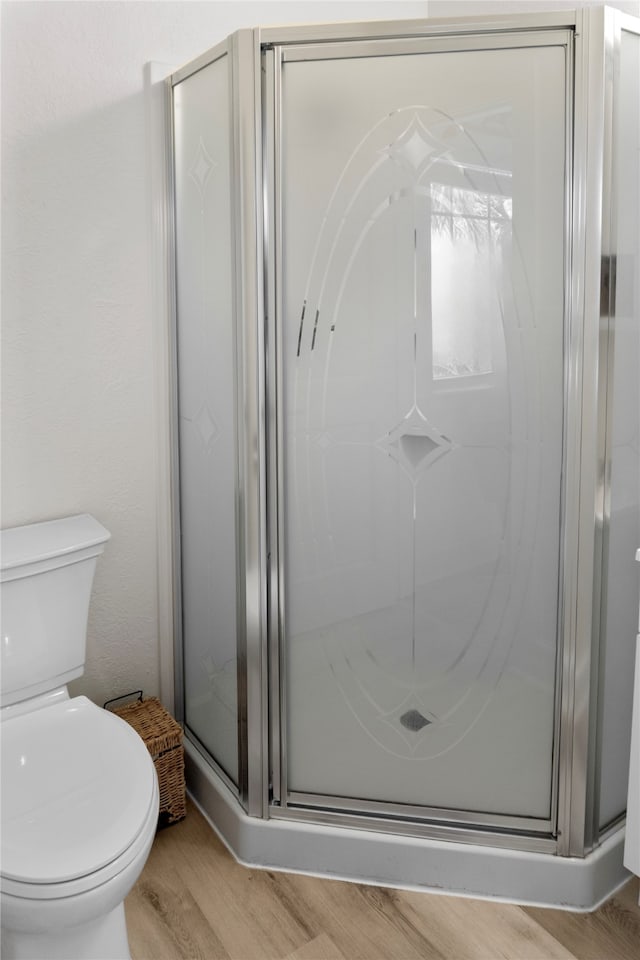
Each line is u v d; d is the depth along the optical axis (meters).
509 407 1.75
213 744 2.23
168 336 2.21
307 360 1.83
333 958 1.76
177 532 2.29
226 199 1.88
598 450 1.71
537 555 1.79
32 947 1.55
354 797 1.99
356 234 1.76
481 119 1.67
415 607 1.88
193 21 2.18
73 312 2.08
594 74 1.59
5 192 1.93
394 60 1.68
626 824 1.81
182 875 2.00
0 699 1.88
